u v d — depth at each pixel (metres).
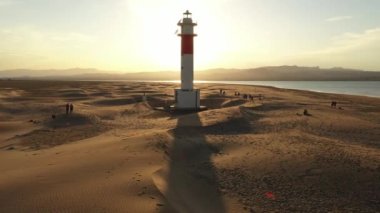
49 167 17.48
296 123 34.06
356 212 13.71
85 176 15.59
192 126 31.73
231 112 38.44
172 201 13.27
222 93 76.31
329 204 14.37
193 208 13.32
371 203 14.45
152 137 24.36
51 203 12.27
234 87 121.12
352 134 29.31
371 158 19.86
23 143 27.53
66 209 11.76
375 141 26.66
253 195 15.27
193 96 44.75
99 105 55.53
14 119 41.69
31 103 54.44
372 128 32.16
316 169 17.97
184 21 44.03
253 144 24.06
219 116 36.28
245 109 42.19
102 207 11.96
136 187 14.06
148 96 68.88
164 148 21.89
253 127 31.94
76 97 69.00
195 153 22.45
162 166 17.81
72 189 13.70
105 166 17.31
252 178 17.22
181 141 24.47
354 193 15.34
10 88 104.25
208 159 20.75
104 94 76.00
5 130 33.41
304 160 19.38
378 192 15.38
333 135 28.73
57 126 35.75
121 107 52.09
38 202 12.37
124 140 24.00
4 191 13.56
